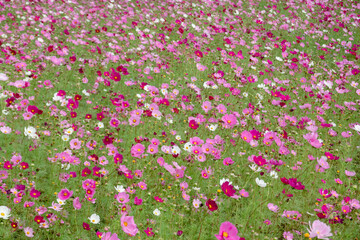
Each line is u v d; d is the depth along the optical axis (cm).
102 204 333
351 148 492
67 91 507
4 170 325
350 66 762
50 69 561
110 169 379
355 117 589
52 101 479
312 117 566
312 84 636
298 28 996
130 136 445
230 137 470
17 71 504
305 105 539
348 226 346
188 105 505
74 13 823
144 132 452
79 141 373
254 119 480
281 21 1034
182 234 313
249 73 684
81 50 670
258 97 556
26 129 362
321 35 966
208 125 471
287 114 549
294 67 697
